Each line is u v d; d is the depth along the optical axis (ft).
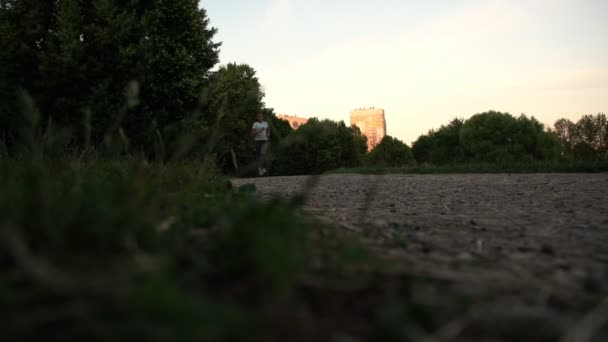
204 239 4.78
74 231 3.72
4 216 3.48
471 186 23.95
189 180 7.70
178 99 41.88
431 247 6.50
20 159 7.36
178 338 2.46
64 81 37.04
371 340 2.96
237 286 3.60
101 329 2.60
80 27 37.70
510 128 148.46
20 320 2.70
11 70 36.91
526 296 4.08
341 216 9.98
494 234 7.93
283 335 2.94
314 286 3.85
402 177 38.19
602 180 26.91
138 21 40.55
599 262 5.67
